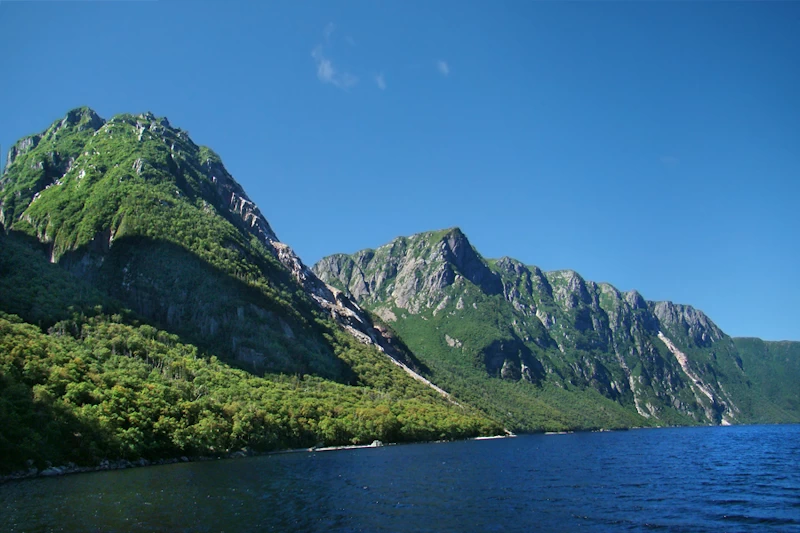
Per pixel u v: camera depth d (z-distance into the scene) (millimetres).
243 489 99188
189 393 177875
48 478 112312
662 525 73562
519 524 74438
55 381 142000
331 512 80688
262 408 192000
